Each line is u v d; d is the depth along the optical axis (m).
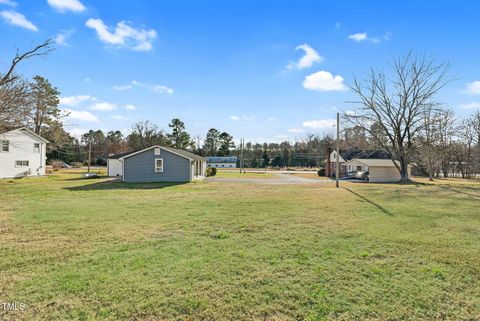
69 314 3.08
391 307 3.30
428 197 13.90
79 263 4.57
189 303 3.34
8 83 17.16
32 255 4.95
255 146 84.75
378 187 20.12
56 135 34.62
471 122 35.88
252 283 3.88
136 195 13.91
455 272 4.35
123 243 5.68
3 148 25.34
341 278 4.08
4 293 3.54
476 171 36.06
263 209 9.84
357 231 6.79
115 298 3.43
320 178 34.88
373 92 27.28
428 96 26.33
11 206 10.19
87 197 12.95
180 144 64.81
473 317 3.13
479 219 8.36
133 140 57.84
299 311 3.21
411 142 27.36
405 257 4.99
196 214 8.82
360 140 29.39
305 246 5.57
